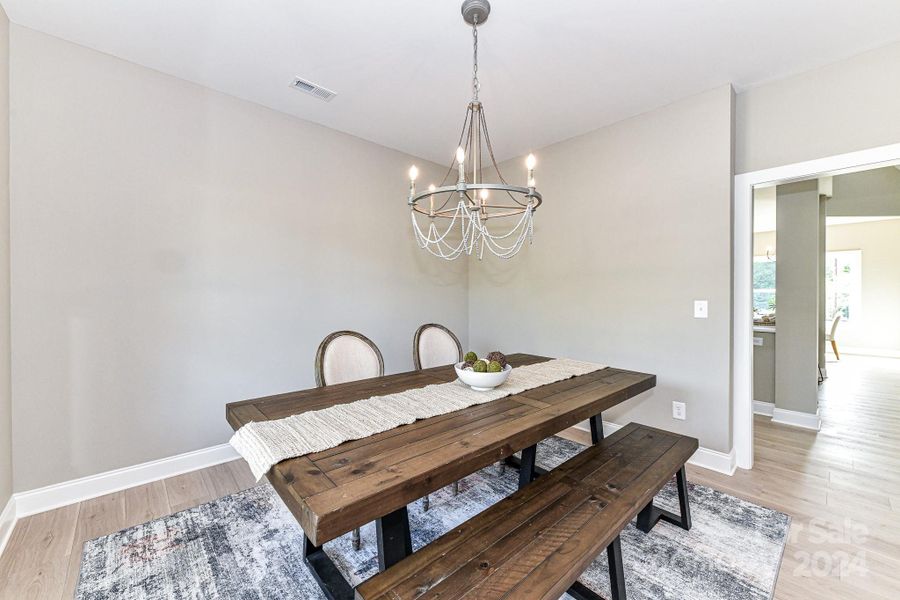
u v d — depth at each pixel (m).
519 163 3.78
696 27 1.96
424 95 2.64
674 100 2.71
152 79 2.34
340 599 1.45
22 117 1.97
